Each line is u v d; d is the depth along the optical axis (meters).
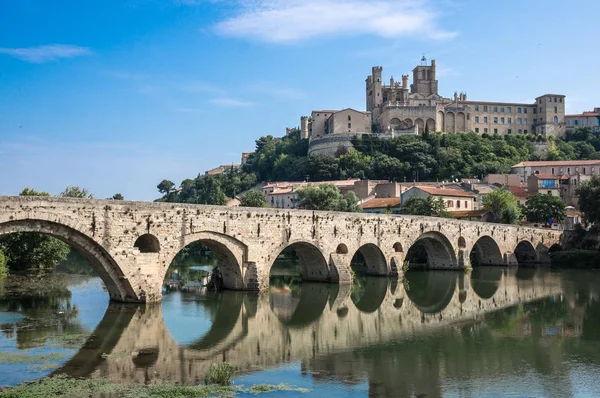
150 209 57.66
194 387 34.16
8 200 46.59
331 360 41.97
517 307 68.69
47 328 48.50
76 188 117.81
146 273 57.78
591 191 130.38
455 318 60.72
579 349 46.50
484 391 35.31
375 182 193.50
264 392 33.84
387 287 85.62
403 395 34.12
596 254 124.50
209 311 60.41
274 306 65.75
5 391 32.03
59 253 95.00
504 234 124.62
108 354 41.00
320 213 80.62
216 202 195.00
